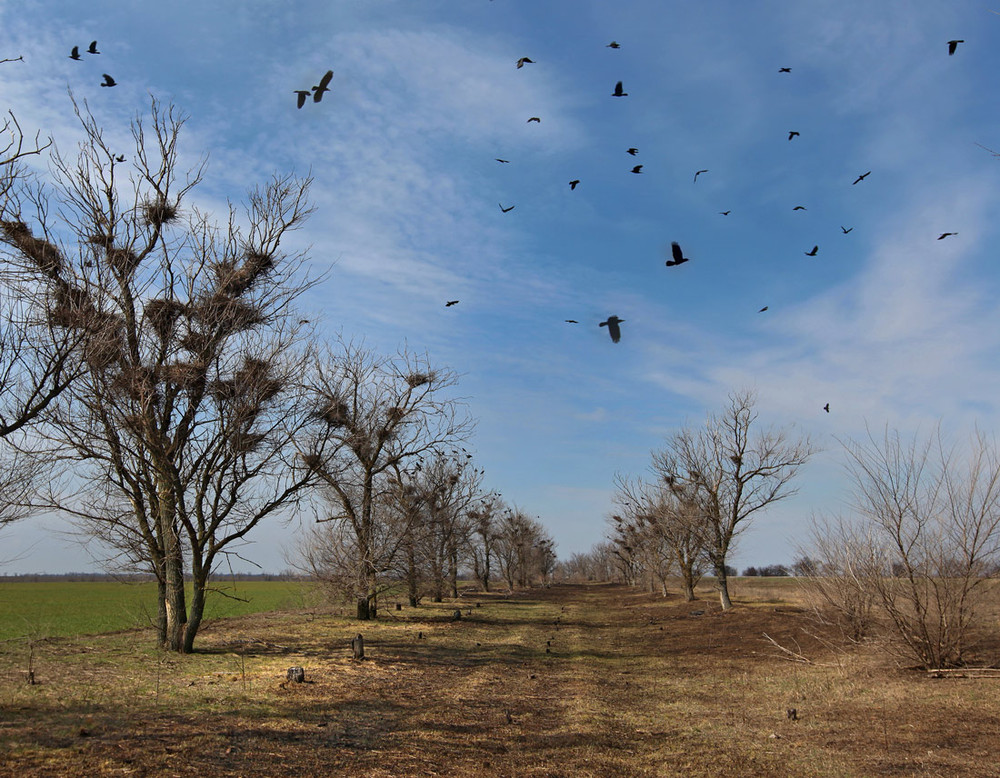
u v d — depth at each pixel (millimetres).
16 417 9555
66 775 6758
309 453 16828
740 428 31156
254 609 33000
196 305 14961
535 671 16844
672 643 23250
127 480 14844
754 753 9188
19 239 11500
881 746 8930
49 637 16844
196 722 9328
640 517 43219
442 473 33906
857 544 14945
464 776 8070
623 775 8297
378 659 16797
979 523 13227
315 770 7824
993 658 13852
